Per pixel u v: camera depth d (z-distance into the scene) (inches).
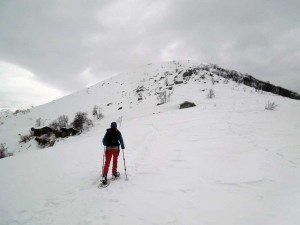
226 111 821.2
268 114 705.6
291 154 296.8
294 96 2955.2
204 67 3129.9
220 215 165.9
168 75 2746.1
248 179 225.5
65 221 177.6
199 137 440.1
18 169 347.6
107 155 257.8
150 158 334.6
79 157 389.7
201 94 1626.5
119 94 2465.6
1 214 199.5
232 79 2760.8
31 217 190.2
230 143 372.8
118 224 165.2
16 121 2100.1
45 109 2437.3
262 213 163.9
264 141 373.7
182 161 301.3
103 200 207.6
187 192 208.4
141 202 196.9
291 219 152.5
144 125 720.3
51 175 301.1
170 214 173.2
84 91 2938.0
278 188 202.2
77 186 252.4
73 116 1932.8
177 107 1269.7
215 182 224.7
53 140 1108.5
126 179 255.6
